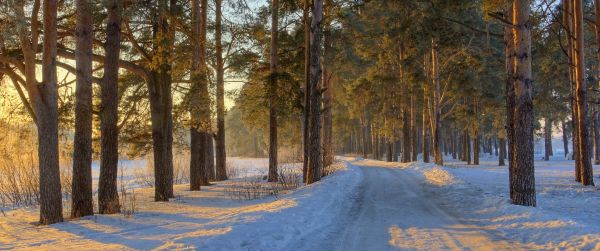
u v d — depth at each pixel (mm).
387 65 36688
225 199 15609
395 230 8828
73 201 12016
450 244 7492
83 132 12000
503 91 37750
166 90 16250
